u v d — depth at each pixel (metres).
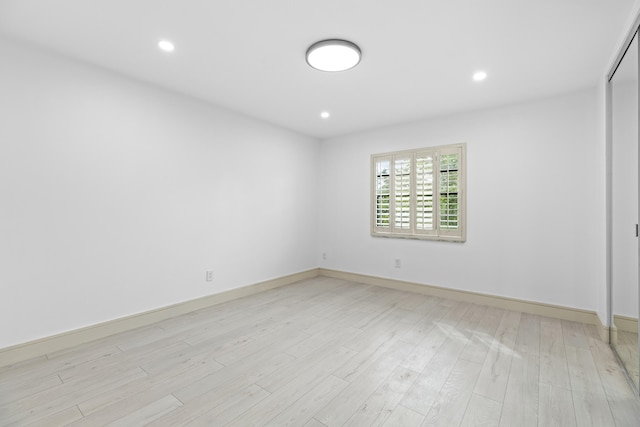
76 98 2.48
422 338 2.63
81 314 2.51
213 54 2.39
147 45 2.27
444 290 3.84
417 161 4.04
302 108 3.61
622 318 2.24
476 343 2.54
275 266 4.33
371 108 3.59
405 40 2.18
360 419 1.61
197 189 3.36
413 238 4.09
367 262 4.56
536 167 3.26
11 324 2.18
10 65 2.17
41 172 2.31
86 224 2.54
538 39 2.15
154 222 2.99
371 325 2.93
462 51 2.32
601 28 2.02
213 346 2.46
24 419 1.59
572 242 3.07
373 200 4.47
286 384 1.93
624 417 1.63
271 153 4.25
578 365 2.17
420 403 1.75
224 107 3.60
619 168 2.31
